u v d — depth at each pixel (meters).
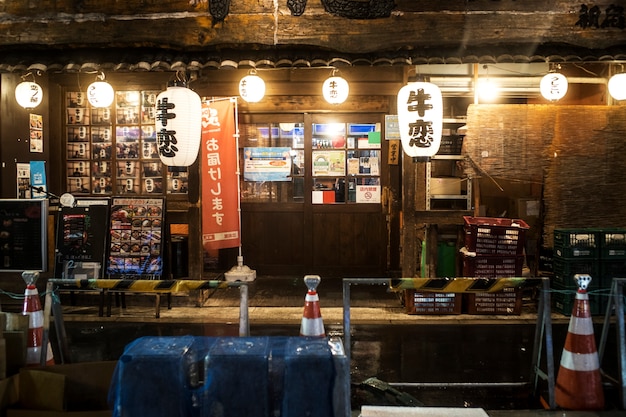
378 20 8.40
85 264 9.41
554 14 8.33
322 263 11.48
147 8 8.41
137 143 10.30
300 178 11.48
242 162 11.47
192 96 8.53
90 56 8.70
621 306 5.65
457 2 8.37
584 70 10.03
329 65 8.48
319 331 5.30
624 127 9.51
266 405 3.50
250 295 10.33
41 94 9.24
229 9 8.39
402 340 8.02
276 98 11.23
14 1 8.50
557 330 8.50
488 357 7.34
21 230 9.52
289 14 8.38
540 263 10.34
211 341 4.07
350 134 11.32
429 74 9.69
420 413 4.46
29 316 5.29
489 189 11.13
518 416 5.31
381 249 11.37
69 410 4.67
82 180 10.41
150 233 9.49
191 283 5.54
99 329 8.51
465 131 9.62
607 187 9.55
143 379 3.56
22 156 10.13
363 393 5.96
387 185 11.30
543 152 9.45
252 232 11.59
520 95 9.78
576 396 5.49
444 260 9.70
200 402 3.65
